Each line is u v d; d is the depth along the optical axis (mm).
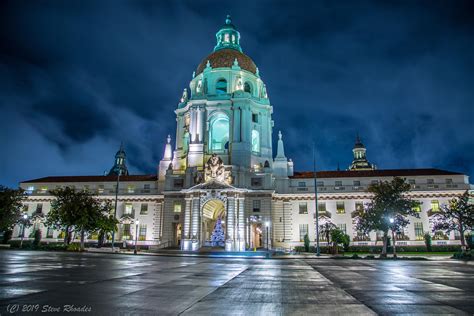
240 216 71562
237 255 57469
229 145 81812
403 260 46000
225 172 73812
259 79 91750
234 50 95062
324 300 13430
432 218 73375
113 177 88938
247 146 80312
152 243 78688
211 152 81875
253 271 26516
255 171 79312
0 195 65125
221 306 12016
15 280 17406
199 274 23359
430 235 73000
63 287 15398
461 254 49125
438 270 28312
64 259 35562
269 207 73562
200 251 63125
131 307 11469
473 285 18234
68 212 61656
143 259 41156
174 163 84875
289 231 76562
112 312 10672
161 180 84000
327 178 80750
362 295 14734
